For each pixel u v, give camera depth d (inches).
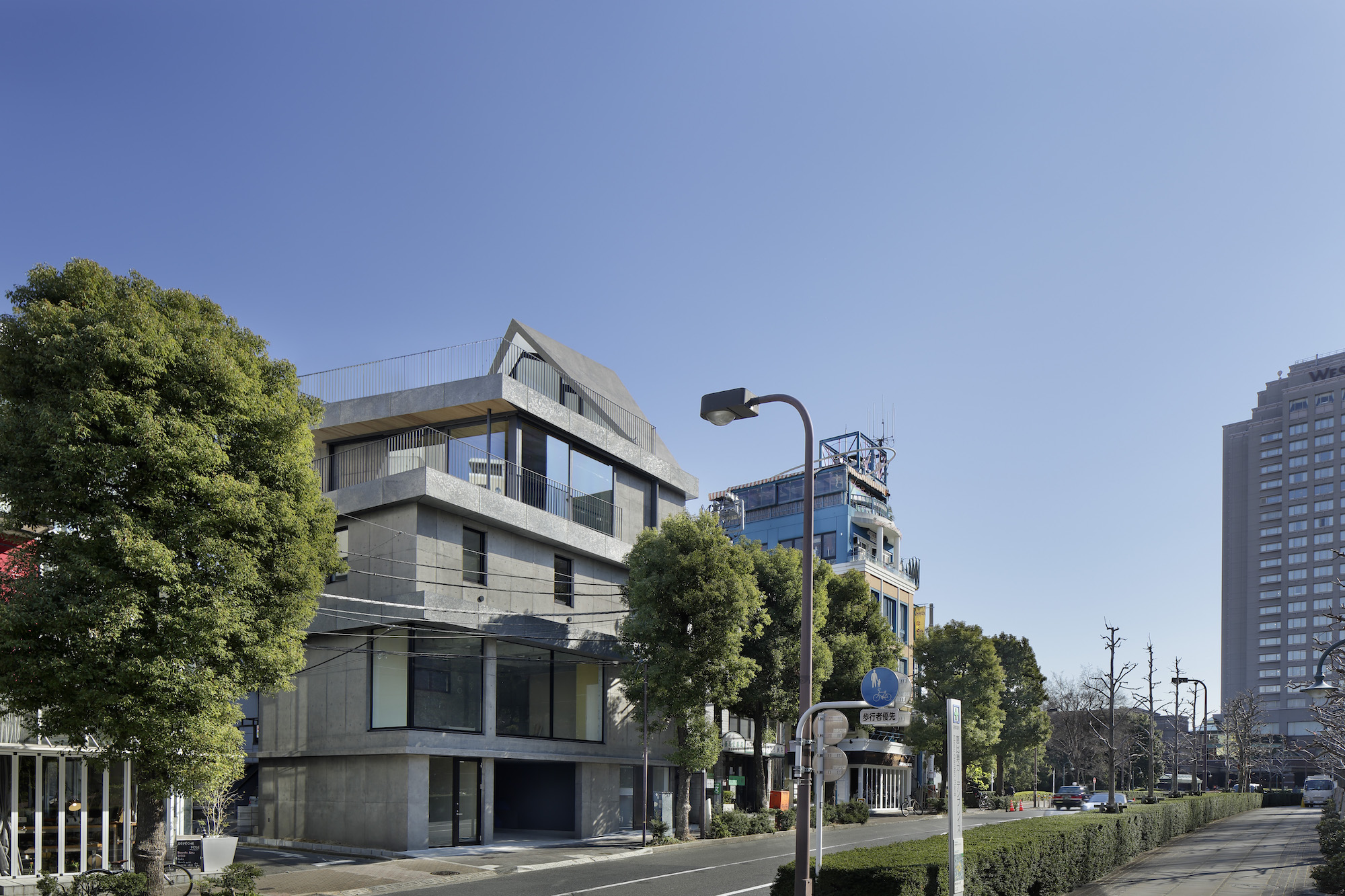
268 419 635.5
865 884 514.3
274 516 631.8
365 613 1064.2
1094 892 740.7
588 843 1143.0
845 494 2406.5
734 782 1702.8
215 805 887.1
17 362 573.9
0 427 557.0
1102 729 2797.7
